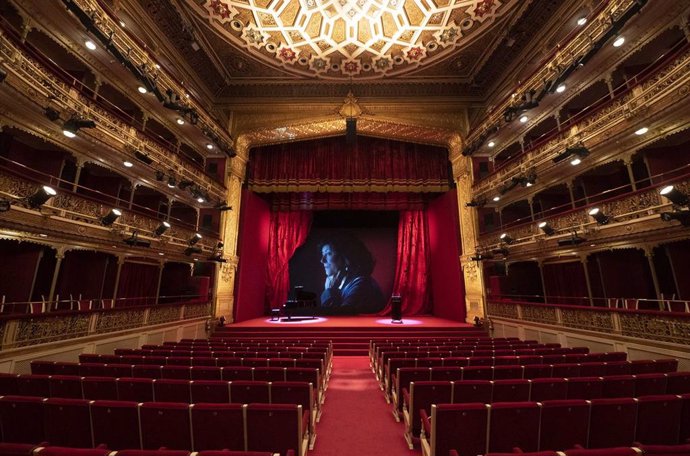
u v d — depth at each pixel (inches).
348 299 773.3
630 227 327.0
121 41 348.2
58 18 306.8
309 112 631.2
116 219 365.4
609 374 203.3
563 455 82.1
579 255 397.4
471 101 618.8
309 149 725.3
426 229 788.0
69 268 392.5
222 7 460.8
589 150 370.0
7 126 274.2
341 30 510.6
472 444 123.4
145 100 435.5
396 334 510.0
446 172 701.3
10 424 128.5
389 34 514.0
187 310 468.4
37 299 356.2
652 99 302.0
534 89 418.0
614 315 315.9
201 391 159.6
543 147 442.0
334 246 799.7
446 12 471.8
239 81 600.4
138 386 160.7
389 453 164.2
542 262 478.0
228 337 508.1
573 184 469.7
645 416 128.2
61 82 302.8
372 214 820.0
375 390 269.3
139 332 368.8
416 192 745.6
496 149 578.6
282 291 755.4
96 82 369.1
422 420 144.9
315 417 194.4
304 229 789.2
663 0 294.0
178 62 505.4
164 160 445.1
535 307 425.7
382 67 577.3
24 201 264.5
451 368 191.5
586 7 396.5
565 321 375.6
